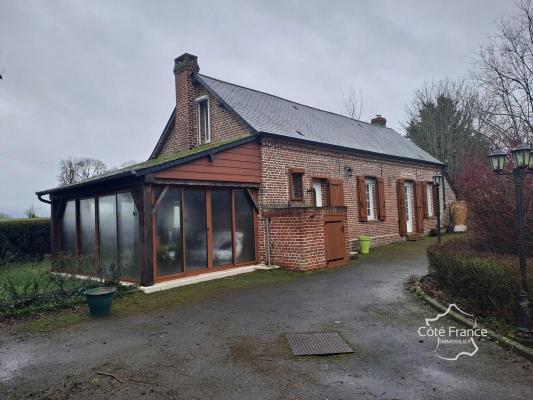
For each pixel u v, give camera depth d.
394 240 15.49
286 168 11.14
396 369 3.81
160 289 7.79
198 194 9.09
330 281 8.24
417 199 17.00
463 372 3.71
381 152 15.16
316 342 4.60
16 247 14.22
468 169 8.68
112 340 4.89
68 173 40.88
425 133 29.20
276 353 4.30
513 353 4.11
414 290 7.01
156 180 7.94
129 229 8.65
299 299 6.77
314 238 9.74
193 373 3.84
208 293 7.43
